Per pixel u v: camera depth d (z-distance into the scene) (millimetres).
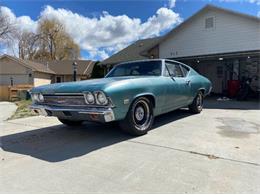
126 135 4496
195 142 3988
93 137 4434
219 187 2439
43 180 2674
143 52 16312
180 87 5566
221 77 17094
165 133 4617
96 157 3361
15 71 30078
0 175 2822
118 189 2439
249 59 15227
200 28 14000
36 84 30594
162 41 15617
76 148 3791
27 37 47188
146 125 4516
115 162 3156
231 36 12797
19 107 11273
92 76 28984
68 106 4012
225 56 13047
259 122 5691
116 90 3736
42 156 3449
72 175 2787
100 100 3654
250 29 12102
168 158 3260
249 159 3184
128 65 5691
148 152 3521
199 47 14086
